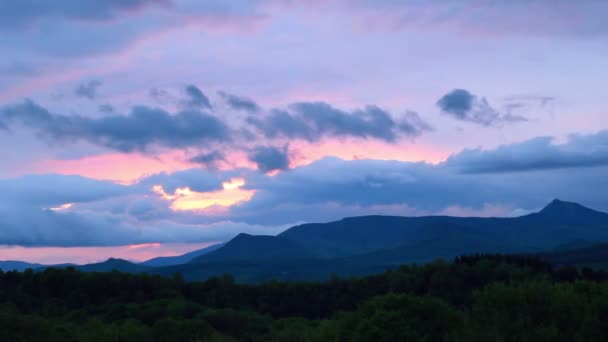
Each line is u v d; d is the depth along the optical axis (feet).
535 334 79.71
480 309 88.48
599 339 79.82
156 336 134.62
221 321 168.55
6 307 184.34
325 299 217.15
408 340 85.76
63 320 179.32
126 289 217.56
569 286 91.25
